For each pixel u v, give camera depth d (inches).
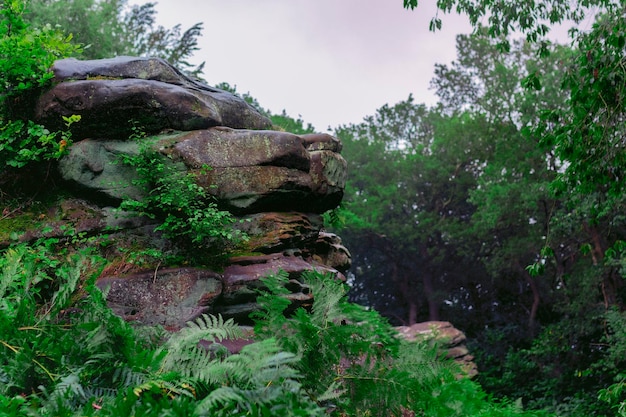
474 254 1326.3
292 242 257.8
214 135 254.5
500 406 195.5
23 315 126.0
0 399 92.2
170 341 128.1
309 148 292.7
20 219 241.3
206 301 218.2
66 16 598.9
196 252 237.8
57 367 115.3
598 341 856.3
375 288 1638.8
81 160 247.1
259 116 299.9
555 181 327.0
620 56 291.7
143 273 222.2
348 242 1509.6
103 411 94.4
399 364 155.0
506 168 1003.9
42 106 253.3
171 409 86.7
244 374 101.0
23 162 248.8
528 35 346.6
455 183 1466.5
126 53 663.8
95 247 233.6
